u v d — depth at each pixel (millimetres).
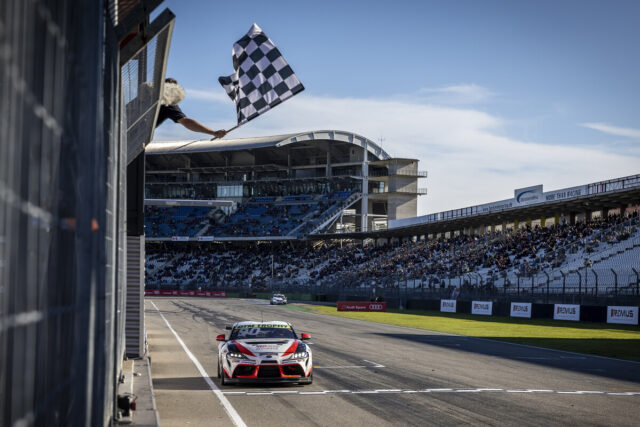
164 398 11164
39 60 1996
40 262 2084
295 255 87000
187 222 93500
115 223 5461
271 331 14094
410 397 11359
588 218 51844
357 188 90250
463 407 10305
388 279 61875
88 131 2895
